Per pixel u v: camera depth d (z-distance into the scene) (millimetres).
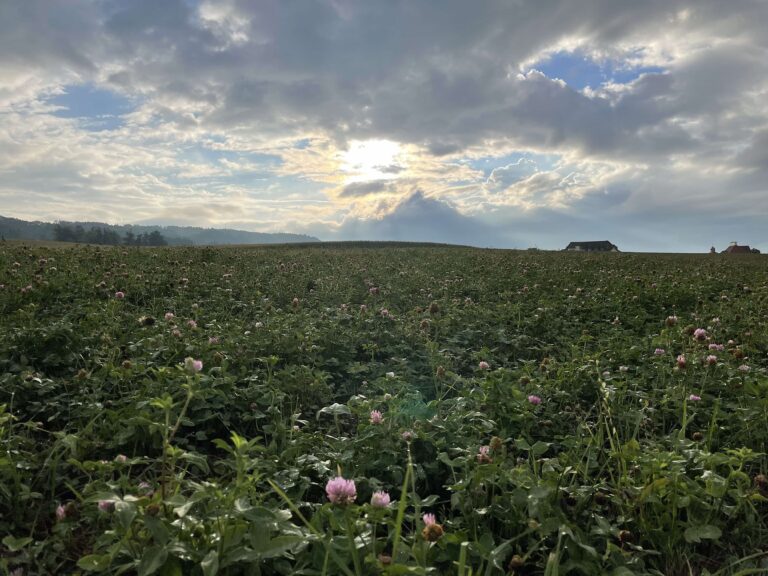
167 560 2291
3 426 3877
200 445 4438
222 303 9758
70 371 5410
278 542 2352
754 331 7891
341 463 3760
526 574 2945
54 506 3348
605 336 8250
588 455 3840
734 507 3262
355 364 6535
